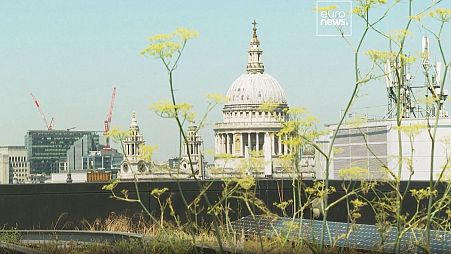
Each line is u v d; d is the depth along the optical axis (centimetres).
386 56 1497
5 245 1727
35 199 2622
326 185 1503
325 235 1808
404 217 1568
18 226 2609
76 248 1858
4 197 2609
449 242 1628
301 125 1556
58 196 2630
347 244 1678
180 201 2586
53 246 1933
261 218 2077
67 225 2617
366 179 2188
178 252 1642
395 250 1453
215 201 2559
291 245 1700
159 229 2038
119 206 2619
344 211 2419
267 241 1808
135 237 2084
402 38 1492
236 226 2077
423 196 1753
